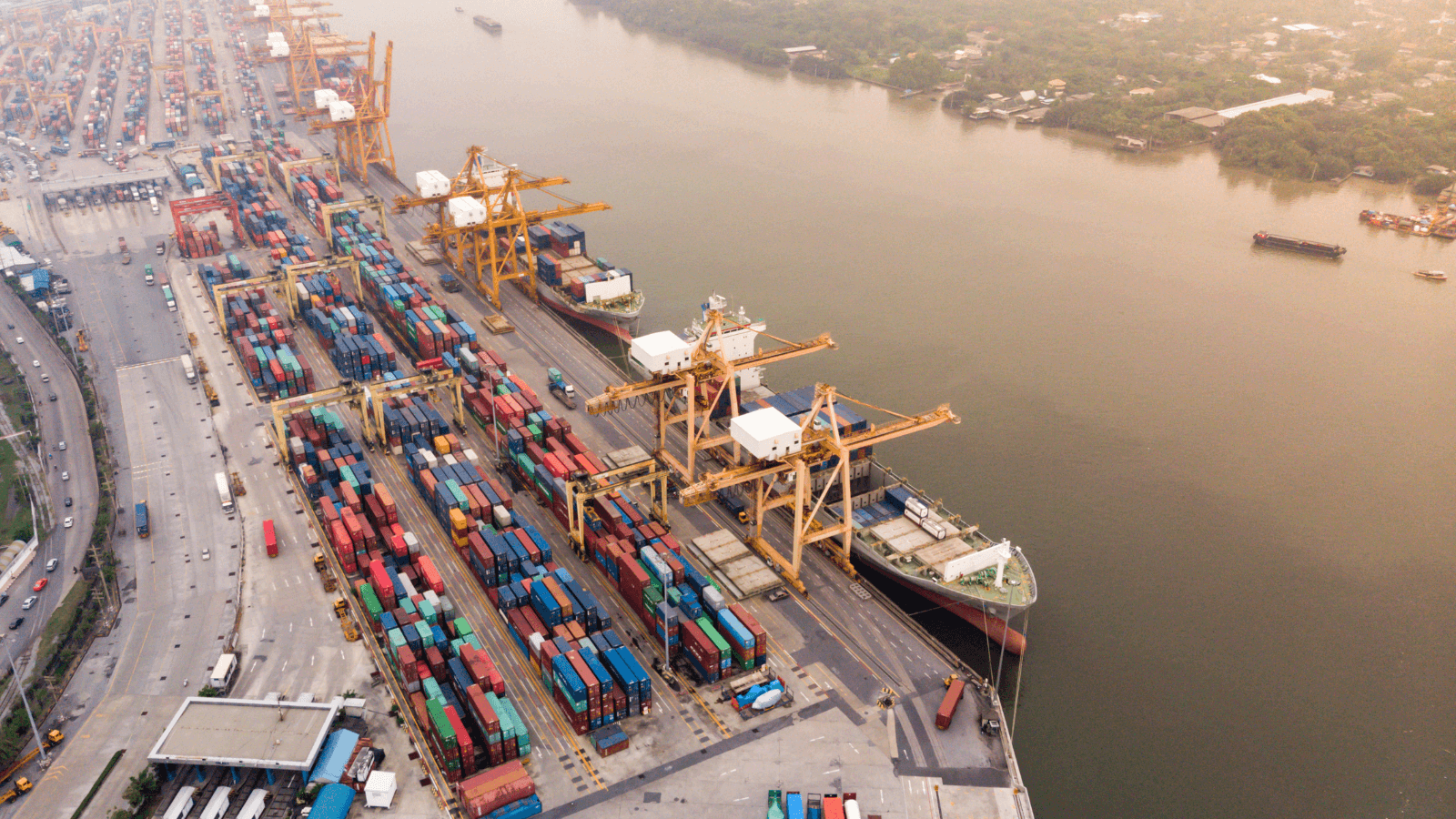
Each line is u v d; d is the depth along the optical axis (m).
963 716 126.88
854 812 111.12
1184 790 124.69
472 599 147.00
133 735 123.81
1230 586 158.25
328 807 110.88
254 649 136.75
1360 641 148.12
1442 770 127.62
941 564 150.75
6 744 120.25
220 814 112.50
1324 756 129.50
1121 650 146.25
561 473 163.00
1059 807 122.62
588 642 128.62
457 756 115.38
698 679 132.88
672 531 162.25
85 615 142.75
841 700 129.25
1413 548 166.25
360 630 140.62
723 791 116.19
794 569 149.25
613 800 115.12
